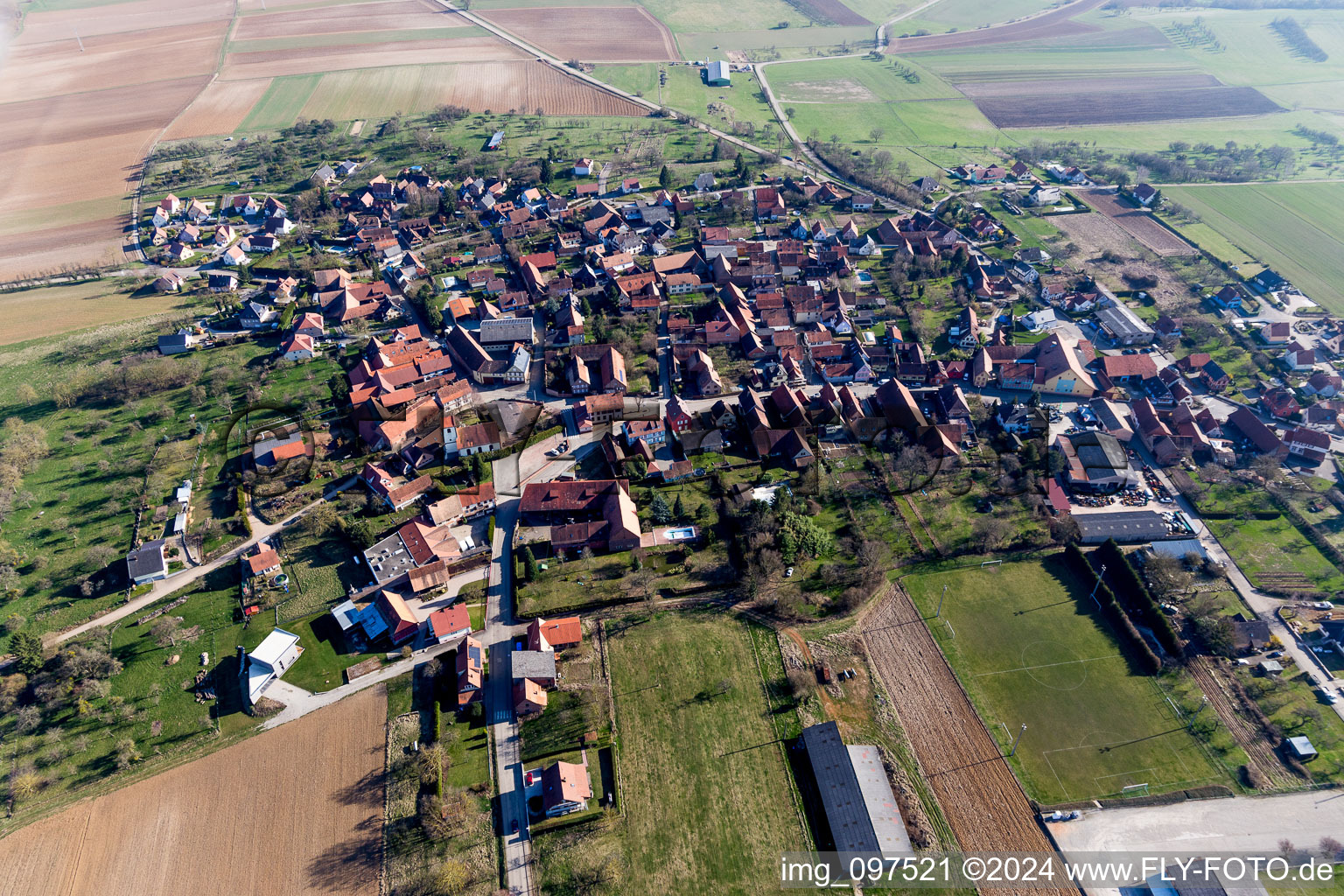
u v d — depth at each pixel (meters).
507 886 84.88
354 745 100.06
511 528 133.38
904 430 151.62
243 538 131.88
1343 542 126.38
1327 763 95.88
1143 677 106.62
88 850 89.88
